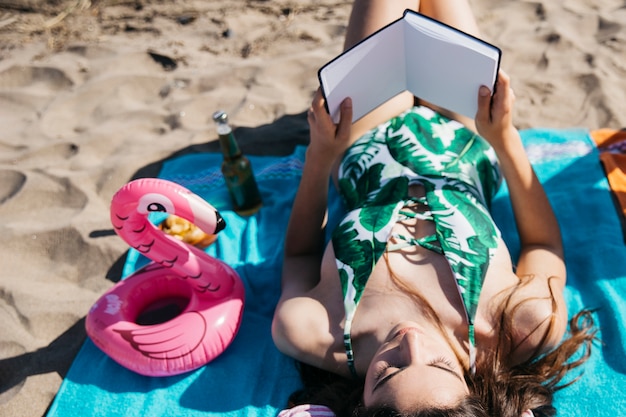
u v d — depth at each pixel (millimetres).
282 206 2773
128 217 1937
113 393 2104
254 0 4398
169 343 2068
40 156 3221
